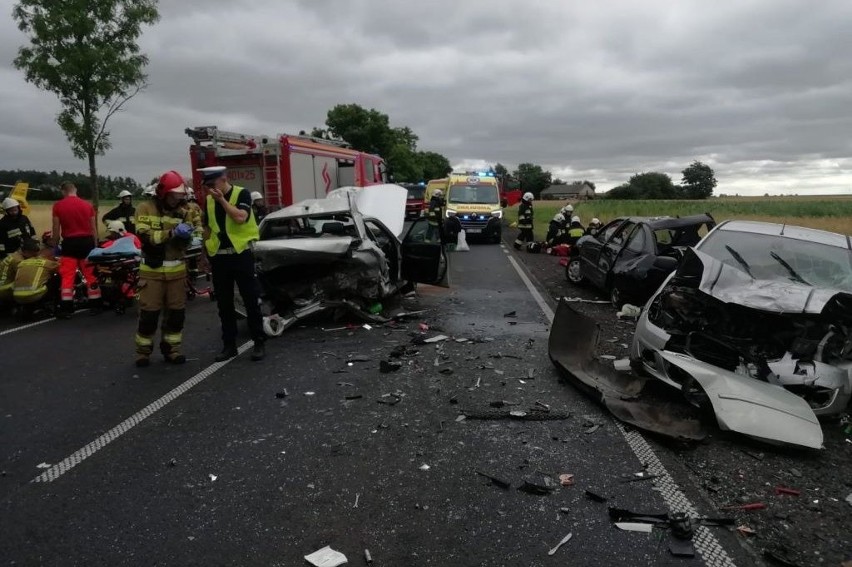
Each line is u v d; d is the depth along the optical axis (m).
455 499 3.50
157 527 3.22
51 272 8.69
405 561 2.92
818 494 3.65
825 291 4.79
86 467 3.91
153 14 12.06
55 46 11.34
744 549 3.05
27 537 3.13
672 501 3.49
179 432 4.45
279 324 7.35
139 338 6.06
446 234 10.02
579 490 3.61
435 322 8.03
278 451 4.13
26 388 5.48
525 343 6.91
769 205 53.88
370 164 20.64
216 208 6.02
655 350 5.21
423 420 4.66
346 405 4.98
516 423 4.61
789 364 4.68
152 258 5.90
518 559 2.94
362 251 7.72
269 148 13.99
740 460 4.07
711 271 5.32
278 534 3.15
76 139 11.78
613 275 9.27
